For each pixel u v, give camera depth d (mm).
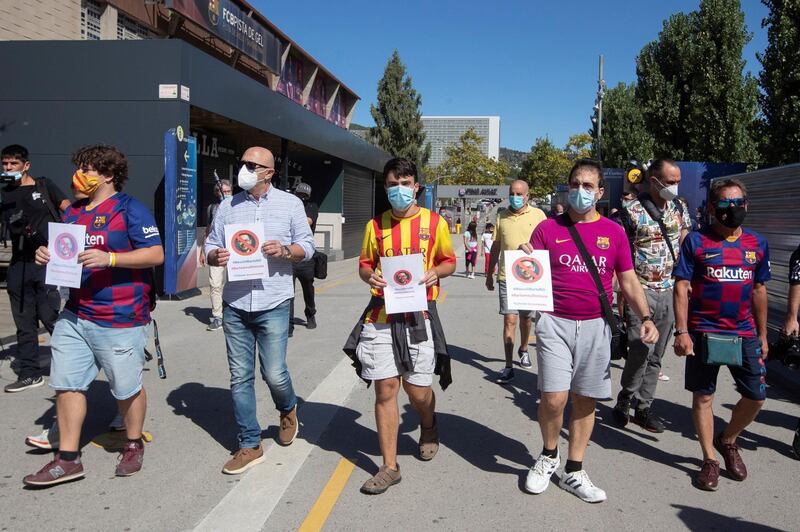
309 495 3934
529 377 6809
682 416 5609
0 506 3717
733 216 4117
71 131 11352
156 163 11211
